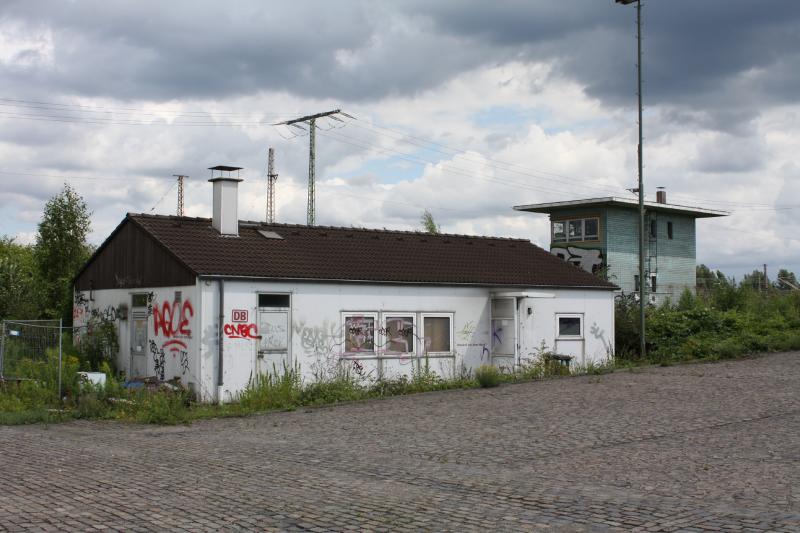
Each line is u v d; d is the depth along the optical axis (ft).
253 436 49.44
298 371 75.10
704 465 36.76
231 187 81.76
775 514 27.20
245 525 26.32
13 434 52.08
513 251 103.86
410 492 31.55
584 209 163.53
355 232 93.97
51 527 26.08
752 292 150.92
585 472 35.65
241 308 72.28
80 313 90.74
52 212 111.34
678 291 174.70
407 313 82.99
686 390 66.08
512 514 27.71
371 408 62.59
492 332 89.51
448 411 58.65
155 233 77.56
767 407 55.72
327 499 30.25
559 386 72.23
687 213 175.52
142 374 78.43
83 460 40.16
